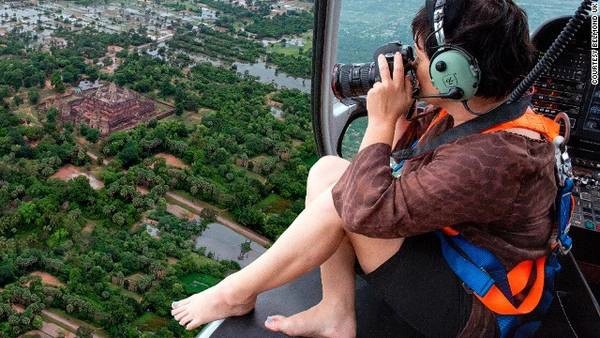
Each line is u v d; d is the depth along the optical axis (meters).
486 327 1.15
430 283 1.20
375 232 1.10
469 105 1.10
